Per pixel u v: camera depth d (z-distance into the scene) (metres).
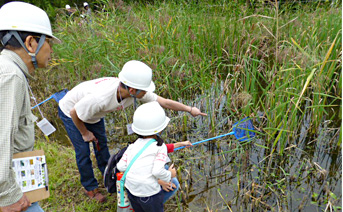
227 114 4.40
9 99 1.43
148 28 5.71
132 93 2.24
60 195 3.06
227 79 4.78
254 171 3.35
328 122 3.90
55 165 3.54
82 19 6.62
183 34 5.42
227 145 3.82
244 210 2.82
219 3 6.90
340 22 5.36
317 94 3.67
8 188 1.47
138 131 2.22
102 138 2.93
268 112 3.83
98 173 3.38
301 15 6.67
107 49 5.56
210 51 6.12
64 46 6.02
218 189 3.02
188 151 3.73
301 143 3.75
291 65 4.19
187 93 4.90
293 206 2.81
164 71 4.89
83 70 5.52
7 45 1.57
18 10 1.58
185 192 3.04
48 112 5.00
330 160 3.44
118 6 6.36
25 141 1.70
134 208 2.38
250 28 6.05
